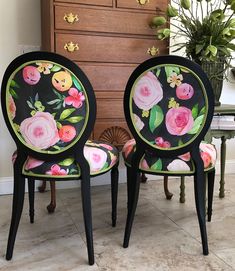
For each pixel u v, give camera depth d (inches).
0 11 89.3
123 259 59.6
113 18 84.8
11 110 56.4
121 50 86.7
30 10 92.1
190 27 85.4
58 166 57.4
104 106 86.7
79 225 74.2
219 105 89.5
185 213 81.5
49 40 81.6
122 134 89.4
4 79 55.2
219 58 85.0
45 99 55.0
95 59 84.7
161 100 57.9
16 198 59.1
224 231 71.1
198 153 59.7
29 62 53.2
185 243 65.8
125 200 91.2
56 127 56.1
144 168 61.6
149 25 88.4
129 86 59.1
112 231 71.2
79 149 57.3
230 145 118.9
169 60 55.5
